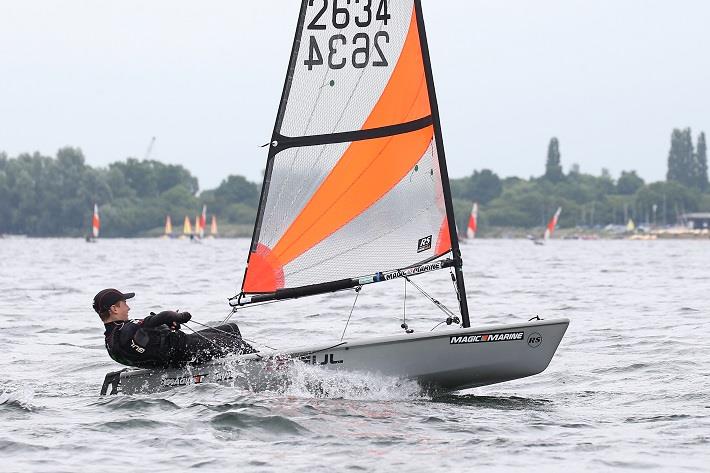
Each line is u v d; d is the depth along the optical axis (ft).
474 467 102.17
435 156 140.67
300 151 141.08
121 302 136.46
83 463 104.01
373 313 279.69
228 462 104.06
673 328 235.20
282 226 141.28
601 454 107.24
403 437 114.11
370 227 141.79
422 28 140.36
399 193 141.28
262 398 132.36
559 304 313.94
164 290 396.98
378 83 140.77
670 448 109.81
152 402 130.62
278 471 100.58
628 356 185.26
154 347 134.10
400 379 136.46
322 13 140.36
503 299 338.95
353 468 101.60
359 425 119.65
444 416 125.49
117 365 180.04
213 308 301.22
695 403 138.00
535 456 106.52
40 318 270.46
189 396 133.39
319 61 140.67
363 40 140.77
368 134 140.87
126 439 114.01
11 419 125.08
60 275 537.24
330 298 338.75
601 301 327.26
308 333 231.71
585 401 139.74
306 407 128.06
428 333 135.95
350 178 141.38
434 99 140.67
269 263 141.59
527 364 135.95
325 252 142.00
